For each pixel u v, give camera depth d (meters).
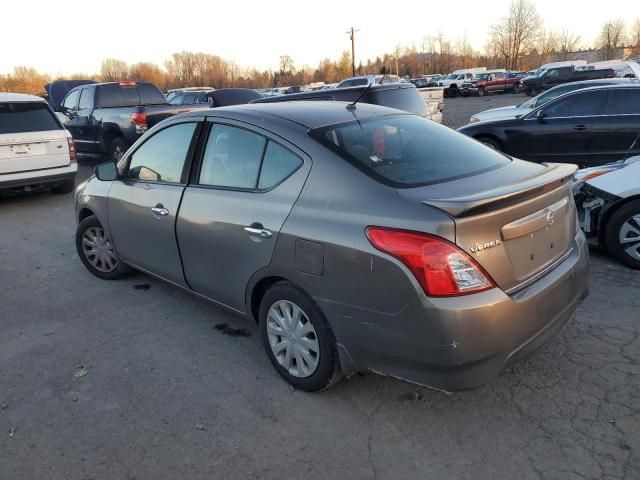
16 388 3.34
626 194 4.68
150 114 10.62
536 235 2.72
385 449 2.67
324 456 2.64
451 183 2.79
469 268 2.41
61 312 4.43
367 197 2.69
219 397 3.16
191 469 2.59
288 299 3.05
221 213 3.36
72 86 18.83
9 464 2.68
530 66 75.69
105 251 4.93
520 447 2.63
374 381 3.23
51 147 8.60
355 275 2.62
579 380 3.14
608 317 3.88
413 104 9.04
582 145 8.96
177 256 3.86
